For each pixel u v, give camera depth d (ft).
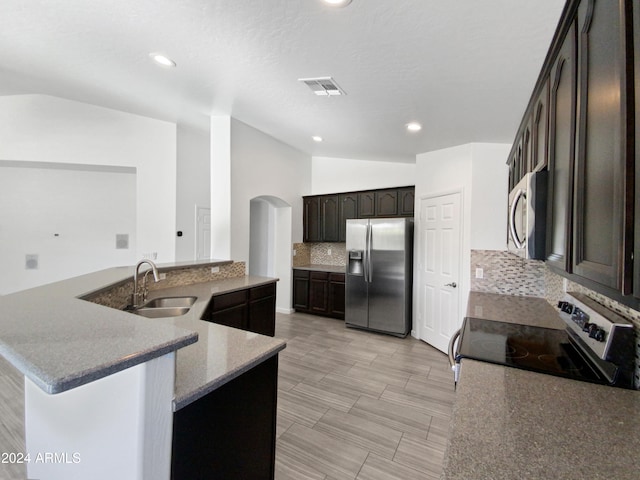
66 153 13.34
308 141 15.07
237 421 4.10
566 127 3.89
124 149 14.12
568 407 3.41
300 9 5.12
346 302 15.42
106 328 3.21
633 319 4.00
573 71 3.57
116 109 13.60
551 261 4.44
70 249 15.96
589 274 3.04
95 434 3.04
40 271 15.65
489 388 3.87
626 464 2.51
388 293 14.20
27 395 4.07
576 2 3.47
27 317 3.58
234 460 4.06
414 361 11.39
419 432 7.34
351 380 9.89
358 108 9.08
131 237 16.60
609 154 2.65
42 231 15.64
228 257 13.05
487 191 11.17
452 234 11.97
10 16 6.64
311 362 11.23
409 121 9.55
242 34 6.30
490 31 4.87
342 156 17.95
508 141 10.80
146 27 6.62
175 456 3.16
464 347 5.33
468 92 7.13
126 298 7.78
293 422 7.69
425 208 13.47
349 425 7.59
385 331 14.32
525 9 4.28
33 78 10.38
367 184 17.98
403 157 15.26
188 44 7.09
